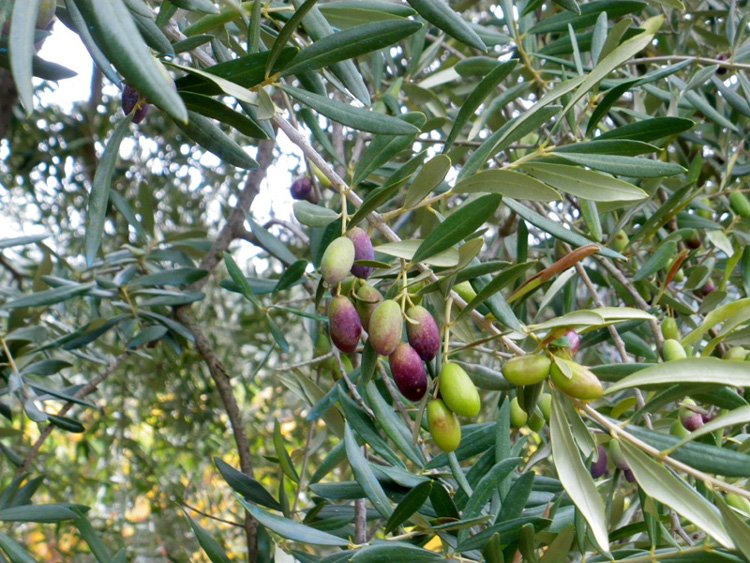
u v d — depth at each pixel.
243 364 1.33
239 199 0.85
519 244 0.48
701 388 0.34
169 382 1.24
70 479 1.29
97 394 1.31
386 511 0.42
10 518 0.51
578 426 0.35
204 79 0.34
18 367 0.73
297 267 0.52
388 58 0.80
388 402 0.56
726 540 0.31
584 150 0.40
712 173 0.80
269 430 1.41
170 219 1.25
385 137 0.37
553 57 0.61
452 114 0.78
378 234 0.78
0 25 0.26
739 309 0.39
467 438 0.47
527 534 0.38
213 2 0.42
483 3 0.99
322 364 0.66
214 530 1.47
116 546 1.30
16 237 0.60
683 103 0.71
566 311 0.59
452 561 0.39
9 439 1.16
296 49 0.34
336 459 0.52
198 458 1.30
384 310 0.34
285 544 0.49
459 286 0.40
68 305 1.06
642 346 0.58
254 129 0.36
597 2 0.56
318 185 0.69
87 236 0.33
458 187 0.36
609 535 0.43
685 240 0.69
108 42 0.26
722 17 0.77
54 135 1.19
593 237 0.55
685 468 0.33
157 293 0.79
